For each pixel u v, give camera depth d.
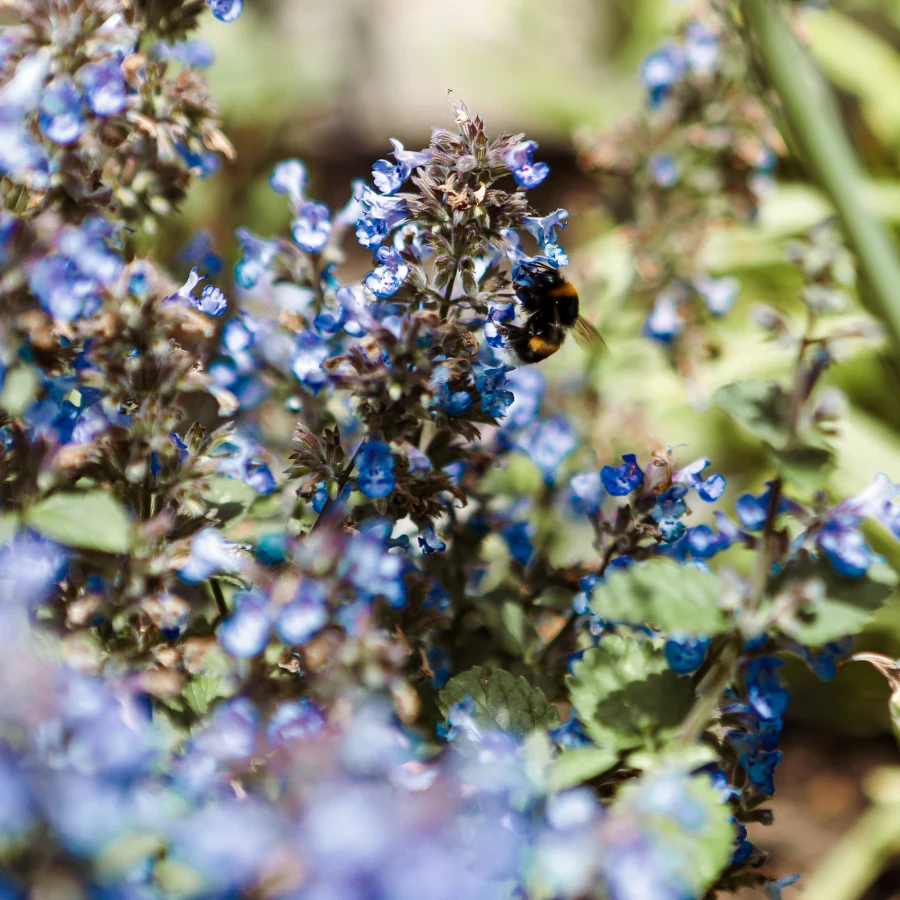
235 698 0.42
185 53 0.48
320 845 0.38
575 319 0.53
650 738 0.44
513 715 0.45
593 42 1.52
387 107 1.53
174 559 0.43
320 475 0.45
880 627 0.75
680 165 0.59
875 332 0.45
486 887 0.39
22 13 0.43
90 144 0.44
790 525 0.49
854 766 0.80
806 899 0.66
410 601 0.45
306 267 0.48
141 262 0.44
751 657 0.45
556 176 1.23
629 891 0.39
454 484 0.46
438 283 0.45
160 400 0.43
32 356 0.43
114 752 0.39
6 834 0.38
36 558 0.41
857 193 0.49
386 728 0.40
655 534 0.46
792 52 0.49
